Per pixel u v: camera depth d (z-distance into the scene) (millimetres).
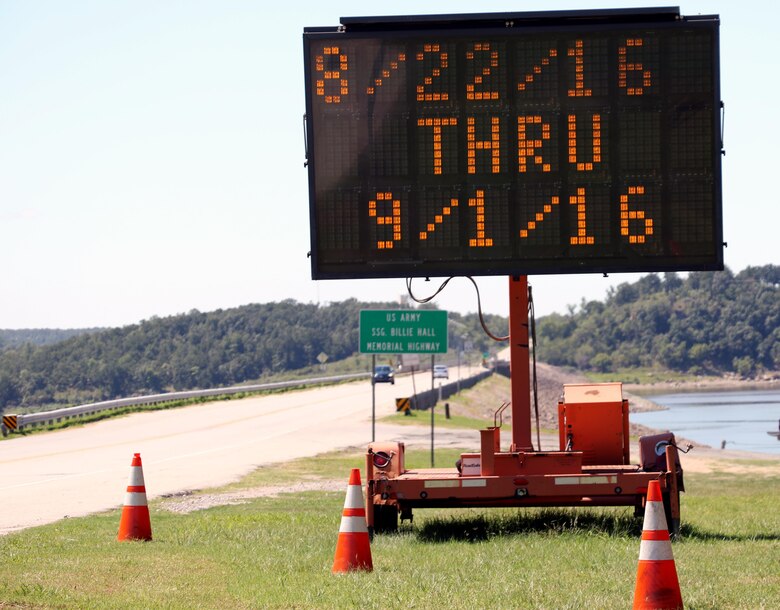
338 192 21422
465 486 20172
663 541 12625
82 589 14234
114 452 49656
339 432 65750
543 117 21344
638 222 21219
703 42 21188
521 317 21719
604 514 22672
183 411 91188
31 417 66562
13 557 17203
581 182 21281
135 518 19922
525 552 17703
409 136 21406
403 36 21422
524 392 21625
